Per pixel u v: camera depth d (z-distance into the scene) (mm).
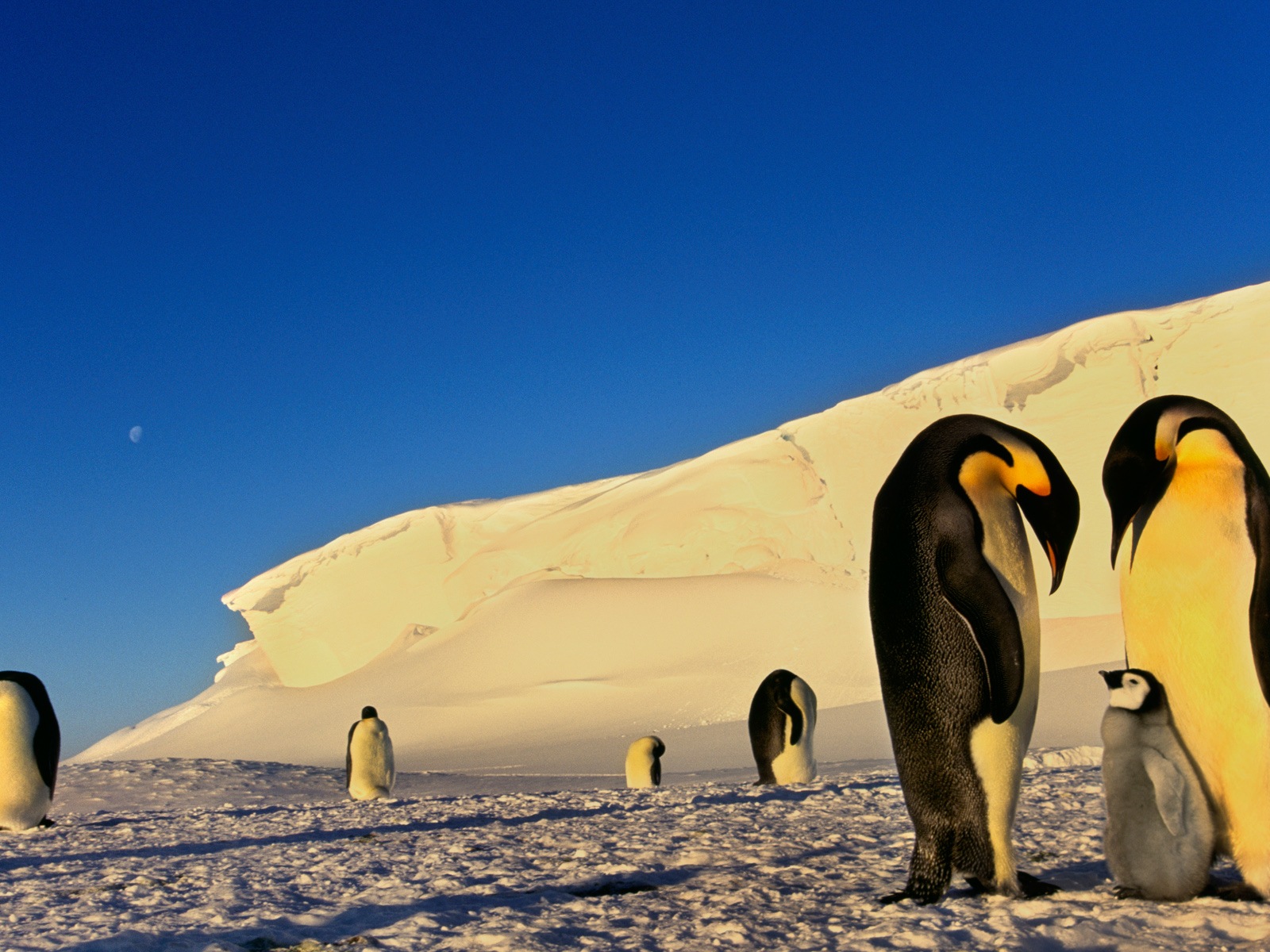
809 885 5027
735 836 6848
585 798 11109
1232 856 4238
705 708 44344
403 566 71875
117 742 66062
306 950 4172
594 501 70000
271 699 62469
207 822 10672
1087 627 44469
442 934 4297
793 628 50875
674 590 57000
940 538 4086
